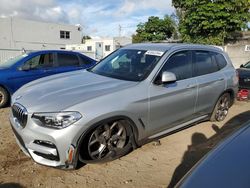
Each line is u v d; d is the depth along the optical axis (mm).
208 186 1907
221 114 6148
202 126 5875
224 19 16719
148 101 4086
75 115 3359
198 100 5141
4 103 7094
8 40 39594
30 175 3658
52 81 4359
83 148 3562
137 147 4395
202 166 2189
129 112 3842
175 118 4680
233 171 2027
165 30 33469
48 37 43250
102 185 3496
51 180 3561
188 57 5062
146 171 3887
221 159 2219
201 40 17906
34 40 41906
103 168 3900
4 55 22484
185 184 1998
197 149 4695
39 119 3422
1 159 4059
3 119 6047
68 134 3324
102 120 3572
